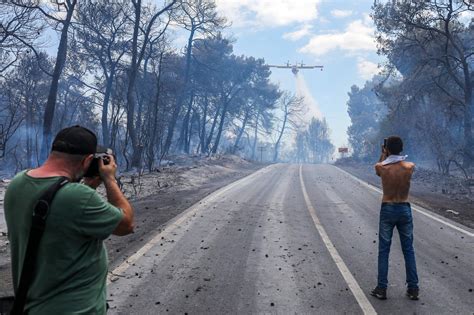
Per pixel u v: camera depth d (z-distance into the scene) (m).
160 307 4.94
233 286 5.74
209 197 14.82
